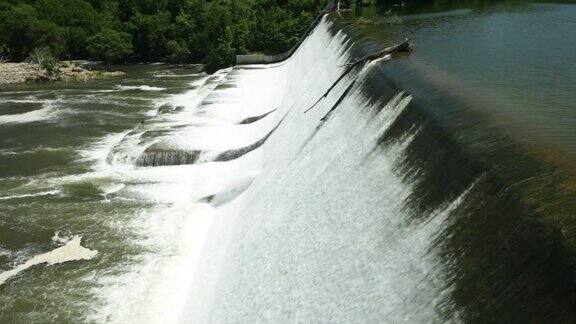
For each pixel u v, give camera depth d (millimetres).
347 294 15172
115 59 82375
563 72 25984
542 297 9883
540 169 13016
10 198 30250
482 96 20719
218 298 20094
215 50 74125
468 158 14695
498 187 12922
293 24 73562
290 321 16188
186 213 28188
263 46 73875
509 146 14586
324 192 21062
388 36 39906
